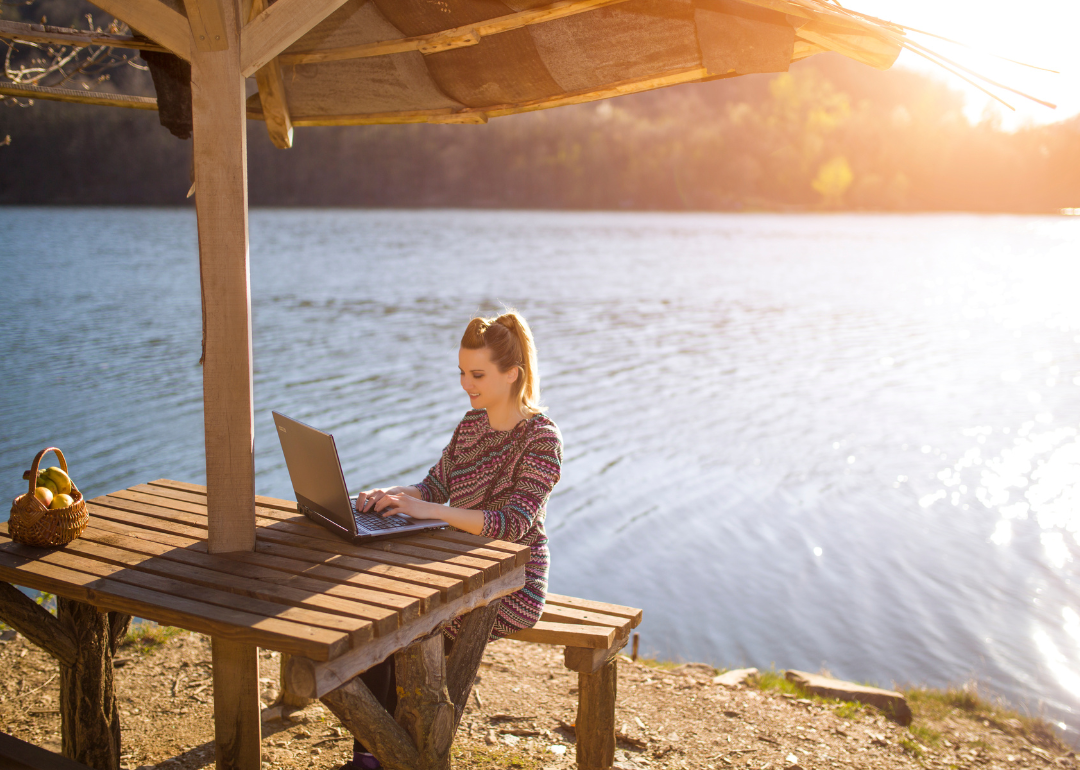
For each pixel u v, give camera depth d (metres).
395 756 1.85
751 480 15.92
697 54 2.68
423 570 1.93
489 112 3.23
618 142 134.75
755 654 9.26
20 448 14.33
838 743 3.48
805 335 34.47
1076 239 108.81
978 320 40.88
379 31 2.88
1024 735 4.71
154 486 2.68
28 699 3.22
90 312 29.70
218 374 1.99
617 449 17.75
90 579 1.84
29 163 90.19
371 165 118.69
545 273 51.62
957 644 9.61
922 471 17.03
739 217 126.12
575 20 2.68
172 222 74.31
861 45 2.20
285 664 3.11
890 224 125.06
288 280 43.84
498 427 2.43
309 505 2.31
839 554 12.41
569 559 11.95
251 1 1.94
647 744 3.19
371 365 23.97
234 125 1.93
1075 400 24.17
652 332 33.28
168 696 3.29
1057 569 12.09
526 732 3.16
